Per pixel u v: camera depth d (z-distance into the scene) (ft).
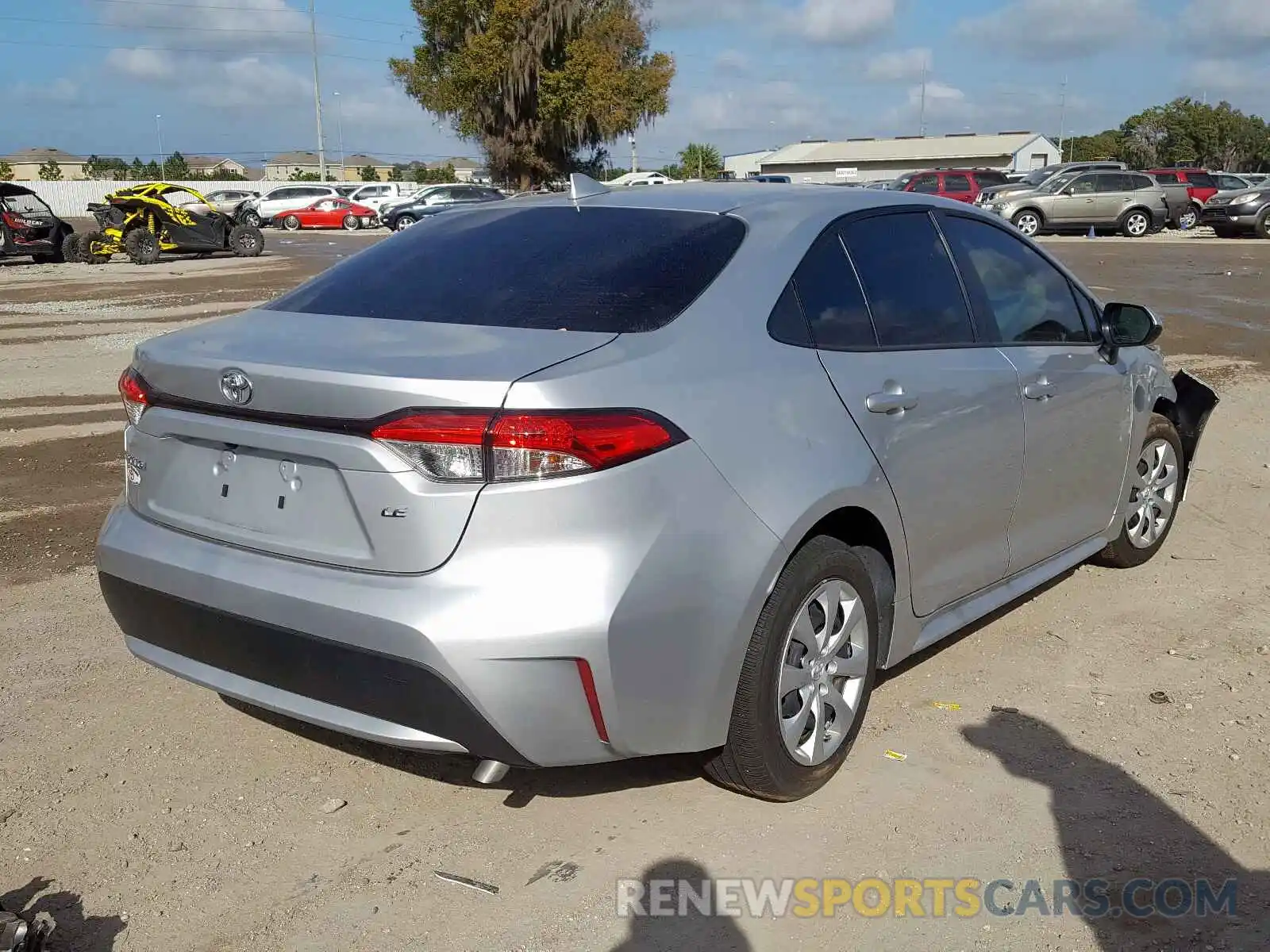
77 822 10.45
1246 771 11.28
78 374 36.06
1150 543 17.33
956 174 107.76
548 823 10.44
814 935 8.90
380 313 10.35
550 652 8.55
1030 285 14.14
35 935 8.40
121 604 10.52
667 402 9.09
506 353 9.00
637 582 8.74
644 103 169.48
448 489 8.54
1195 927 8.94
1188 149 288.92
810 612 10.48
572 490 8.53
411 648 8.57
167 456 10.21
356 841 10.18
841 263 11.43
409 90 170.91
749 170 323.37
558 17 160.76
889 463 10.94
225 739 12.05
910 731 12.14
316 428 9.02
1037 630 14.97
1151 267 69.05
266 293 62.64
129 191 88.12
